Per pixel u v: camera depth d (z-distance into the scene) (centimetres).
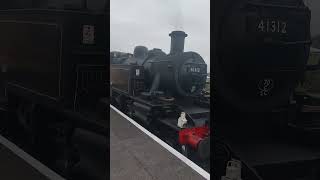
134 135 505
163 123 500
